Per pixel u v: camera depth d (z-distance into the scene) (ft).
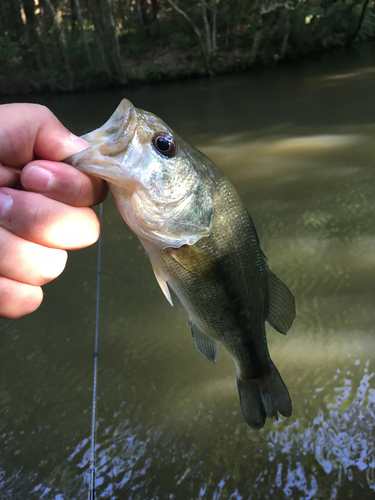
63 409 1.51
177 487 1.26
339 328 1.72
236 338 0.77
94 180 0.58
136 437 1.40
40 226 0.53
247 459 1.32
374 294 1.86
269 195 2.81
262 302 0.78
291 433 1.37
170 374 1.61
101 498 1.25
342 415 1.40
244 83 6.93
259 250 0.77
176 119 5.21
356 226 2.35
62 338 1.81
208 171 0.72
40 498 1.25
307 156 3.41
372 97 4.91
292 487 1.24
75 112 6.55
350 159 3.22
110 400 1.53
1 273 0.54
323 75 6.61
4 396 1.56
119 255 2.39
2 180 0.55
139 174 0.65
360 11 8.77
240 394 0.80
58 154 0.57
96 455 1.36
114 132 0.64
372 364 1.55
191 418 1.44
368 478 1.24
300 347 1.66
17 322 1.92
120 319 1.89
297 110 4.84
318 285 1.95
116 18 8.96
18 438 1.42
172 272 0.72
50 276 0.56
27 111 0.55
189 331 1.79
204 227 0.71
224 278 0.73
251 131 4.33
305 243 2.26
